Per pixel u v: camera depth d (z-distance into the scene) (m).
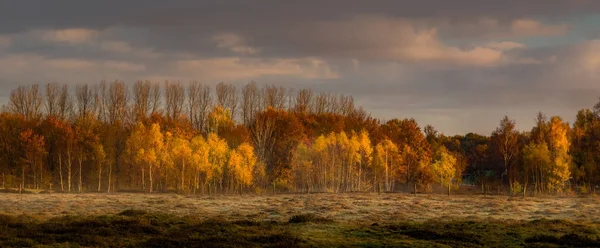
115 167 107.75
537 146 96.50
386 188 101.62
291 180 103.38
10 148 103.00
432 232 36.53
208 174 91.50
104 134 109.00
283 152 112.25
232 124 119.00
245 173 92.00
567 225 41.75
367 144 103.00
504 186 104.56
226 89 135.12
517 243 33.53
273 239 33.97
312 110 144.50
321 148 103.25
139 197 79.12
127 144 101.94
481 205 64.50
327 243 33.03
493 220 46.53
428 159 102.69
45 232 36.16
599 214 53.69
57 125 105.19
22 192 89.75
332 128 123.19
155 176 101.19
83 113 123.50
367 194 89.38
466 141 150.62
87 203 64.88
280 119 118.75
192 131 117.25
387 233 37.28
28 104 121.50
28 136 99.94
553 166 90.56
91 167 108.06
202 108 132.25
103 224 39.06
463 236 35.38
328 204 64.19
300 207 60.16
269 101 137.50
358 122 132.38
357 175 105.69
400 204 65.81
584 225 42.00
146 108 127.88
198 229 37.94
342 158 103.94
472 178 119.75
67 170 105.06
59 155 97.69
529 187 101.19
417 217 50.16
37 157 97.94
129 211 47.72
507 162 107.69
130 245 32.03
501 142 108.69
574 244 32.88
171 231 37.69
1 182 100.00
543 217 50.56
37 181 100.06
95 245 31.95
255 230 37.78
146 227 38.31
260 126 117.00
